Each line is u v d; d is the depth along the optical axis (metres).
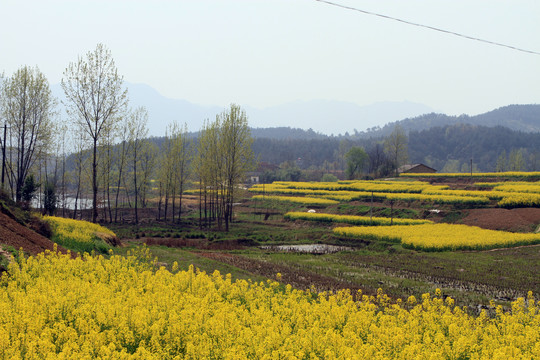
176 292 16.02
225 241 47.31
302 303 16.33
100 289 15.16
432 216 62.94
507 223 53.69
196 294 16.72
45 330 11.24
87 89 43.66
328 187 99.88
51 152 57.81
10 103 50.12
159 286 16.58
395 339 12.43
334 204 79.31
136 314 12.48
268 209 80.25
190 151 75.56
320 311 15.21
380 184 95.31
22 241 22.33
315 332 12.87
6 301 13.55
